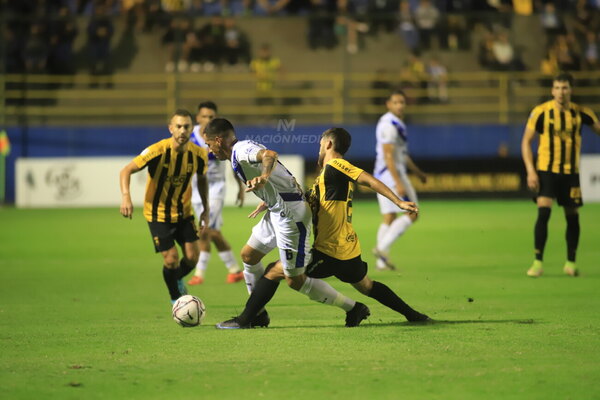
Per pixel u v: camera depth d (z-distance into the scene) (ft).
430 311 91.91
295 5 334.03
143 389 57.72
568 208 122.21
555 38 325.83
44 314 93.15
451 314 89.56
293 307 96.89
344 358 66.49
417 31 323.57
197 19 329.31
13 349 71.77
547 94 313.32
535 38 327.26
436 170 291.99
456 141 298.35
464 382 58.70
